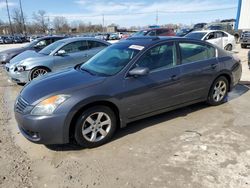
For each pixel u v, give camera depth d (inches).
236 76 214.7
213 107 205.9
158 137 156.8
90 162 132.3
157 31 715.4
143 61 160.9
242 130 162.6
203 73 187.9
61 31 2972.4
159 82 164.2
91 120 143.8
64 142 137.9
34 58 301.0
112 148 145.9
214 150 138.4
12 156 141.0
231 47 581.3
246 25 948.6
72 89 138.7
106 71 157.8
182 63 177.8
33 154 142.8
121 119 153.7
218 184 110.6
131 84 153.2
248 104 211.6
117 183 114.7
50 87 143.2
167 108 175.6
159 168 124.2
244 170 119.6
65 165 130.6
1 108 227.3
